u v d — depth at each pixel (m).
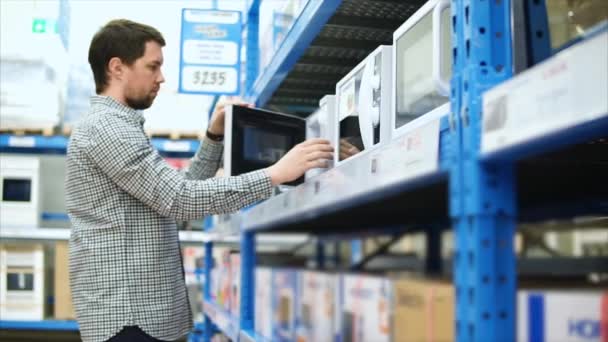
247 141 2.17
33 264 4.31
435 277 1.14
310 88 3.13
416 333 0.98
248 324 2.38
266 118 2.23
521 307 0.80
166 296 2.00
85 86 4.81
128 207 1.95
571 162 1.19
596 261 2.36
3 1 4.46
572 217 2.37
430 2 1.26
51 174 5.45
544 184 1.40
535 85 0.72
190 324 2.20
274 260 4.08
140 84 2.12
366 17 2.22
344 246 5.59
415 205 1.76
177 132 4.70
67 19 4.93
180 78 3.23
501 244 0.81
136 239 1.96
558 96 0.69
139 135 1.92
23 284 4.30
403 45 1.43
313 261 5.17
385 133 1.51
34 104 4.47
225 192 1.83
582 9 1.15
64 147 4.62
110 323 1.92
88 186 1.94
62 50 4.72
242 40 3.53
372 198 1.21
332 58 2.64
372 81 1.58
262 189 1.83
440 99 1.24
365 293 1.24
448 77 1.19
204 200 1.83
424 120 1.27
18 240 4.70
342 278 1.39
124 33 2.08
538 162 1.19
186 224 4.81
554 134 0.70
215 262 4.18
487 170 0.82
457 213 0.85
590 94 0.64
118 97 2.10
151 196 1.86
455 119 0.91
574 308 0.79
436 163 0.90
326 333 1.49
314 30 2.04
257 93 3.00
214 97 4.04
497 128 0.79
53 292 4.75
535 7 1.06
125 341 1.92
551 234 5.05
